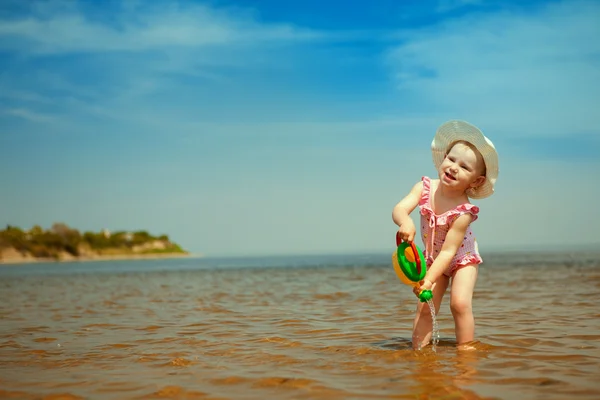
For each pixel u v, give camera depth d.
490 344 5.02
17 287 15.57
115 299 10.87
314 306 8.72
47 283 17.53
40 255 111.94
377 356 4.61
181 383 3.78
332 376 3.88
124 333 6.32
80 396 3.52
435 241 5.35
